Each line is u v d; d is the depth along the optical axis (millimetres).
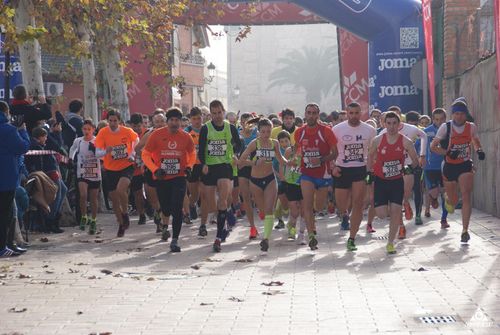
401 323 10617
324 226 23141
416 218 22453
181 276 14797
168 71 33594
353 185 17688
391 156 17172
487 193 24875
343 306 11852
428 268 15180
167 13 31141
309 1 36219
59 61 50094
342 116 26688
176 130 18328
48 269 15688
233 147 18688
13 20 23703
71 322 11047
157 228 21922
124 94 31500
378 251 17734
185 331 10406
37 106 21797
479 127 25969
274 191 18375
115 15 26516
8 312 11727
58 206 21953
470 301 11969
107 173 20984
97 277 14617
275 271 15312
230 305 12062
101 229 22984
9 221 17656
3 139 17016
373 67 36875
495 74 23500
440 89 36281
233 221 22062
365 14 35969
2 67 35500
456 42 31000
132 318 11250
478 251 17125
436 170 21797
